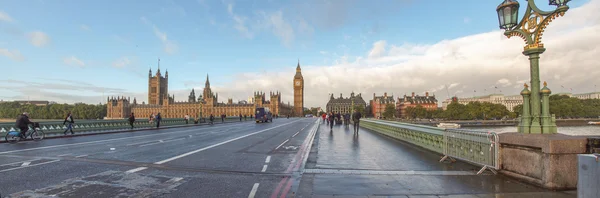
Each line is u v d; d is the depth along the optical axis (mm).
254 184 7809
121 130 30484
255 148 15797
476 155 9234
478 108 135875
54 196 6578
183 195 6746
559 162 6738
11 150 14414
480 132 8977
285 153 13867
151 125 38562
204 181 8094
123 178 8383
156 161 11266
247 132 29906
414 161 10852
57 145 16797
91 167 9969
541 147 6863
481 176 8203
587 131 82000
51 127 23812
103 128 29984
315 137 22391
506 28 8492
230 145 17219
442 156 11891
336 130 31516
